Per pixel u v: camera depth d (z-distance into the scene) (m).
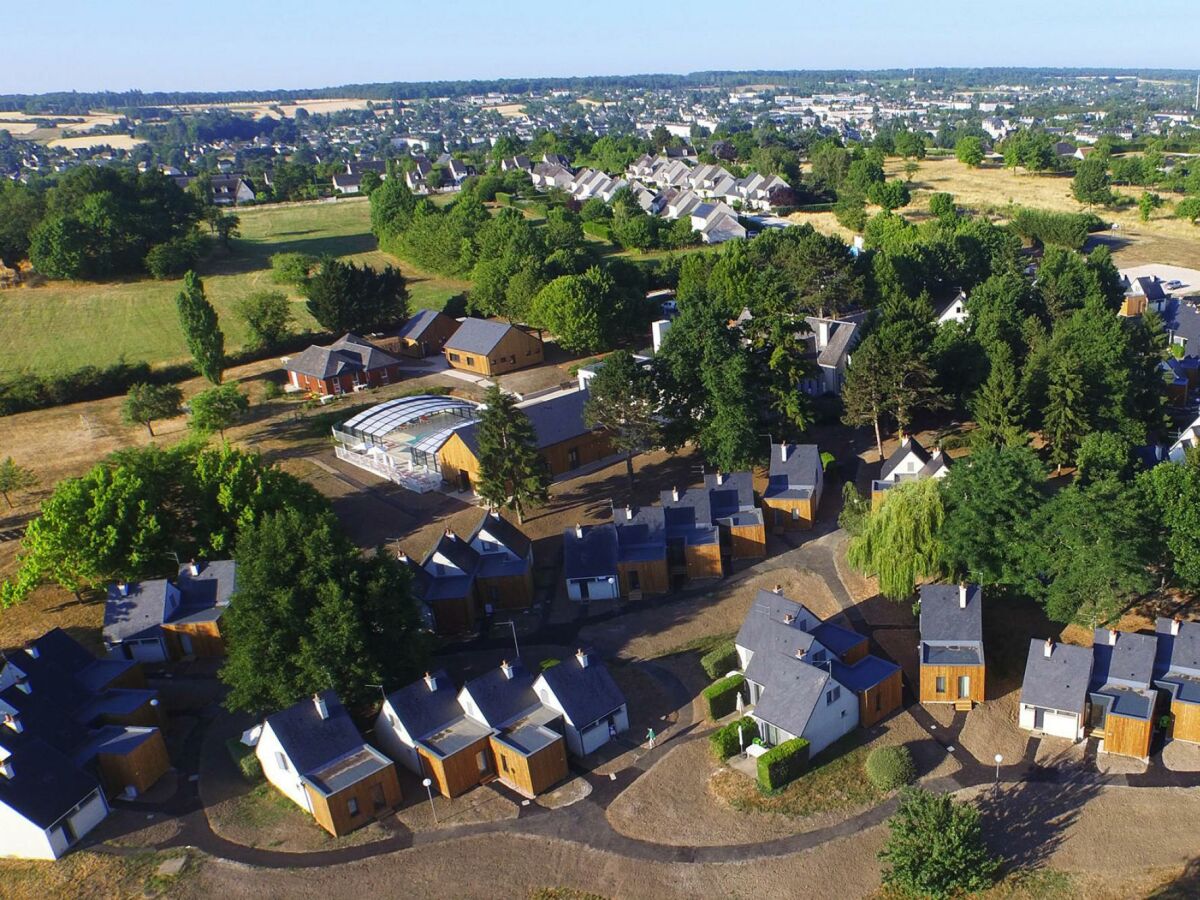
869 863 46.72
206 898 47.78
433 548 75.75
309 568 57.62
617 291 134.00
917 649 63.22
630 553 73.06
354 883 48.09
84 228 180.12
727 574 75.00
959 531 63.41
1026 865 45.81
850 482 85.56
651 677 62.81
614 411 86.75
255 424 114.12
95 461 105.00
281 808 53.62
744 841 48.78
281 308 140.12
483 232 168.88
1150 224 190.62
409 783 55.09
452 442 91.00
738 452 84.50
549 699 56.16
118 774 55.09
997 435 84.19
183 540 75.12
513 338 126.81
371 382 124.00
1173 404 102.06
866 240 171.12
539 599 73.75
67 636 64.50
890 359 89.81
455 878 47.97
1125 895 43.78
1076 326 92.12
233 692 57.19
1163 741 52.66
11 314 164.38
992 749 53.56
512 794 53.59
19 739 54.09
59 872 49.97
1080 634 62.69
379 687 56.91
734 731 54.84
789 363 93.31
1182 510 60.62
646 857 48.31
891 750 52.34
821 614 68.69
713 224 194.12
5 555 84.44
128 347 146.12
